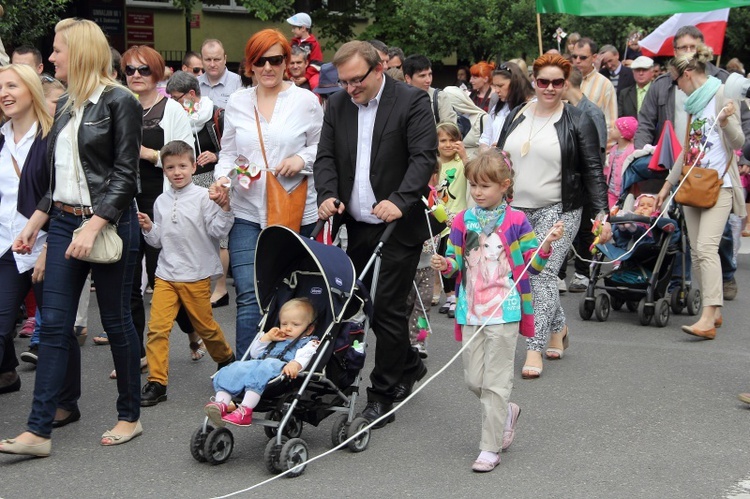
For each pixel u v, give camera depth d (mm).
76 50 5715
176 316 7117
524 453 5812
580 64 12039
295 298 5871
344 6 24484
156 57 7852
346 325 5766
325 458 5723
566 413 6566
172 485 5320
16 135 6527
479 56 21812
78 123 5719
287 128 6711
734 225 10617
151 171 7832
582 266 10883
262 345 5770
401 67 11539
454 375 7535
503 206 5688
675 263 9797
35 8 14266
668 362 7910
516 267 5602
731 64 15133
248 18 27969
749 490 5219
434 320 9586
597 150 7738
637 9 11406
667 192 9094
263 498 5109
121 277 5895
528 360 7504
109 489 5270
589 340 8711
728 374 7547
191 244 6949
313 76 12531
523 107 7953
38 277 6117
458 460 5699
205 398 6988
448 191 8898
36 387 5742
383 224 6336
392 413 6191
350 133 6340
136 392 6086
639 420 6418
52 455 5805
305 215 6883
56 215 5781
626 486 5277
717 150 8602
